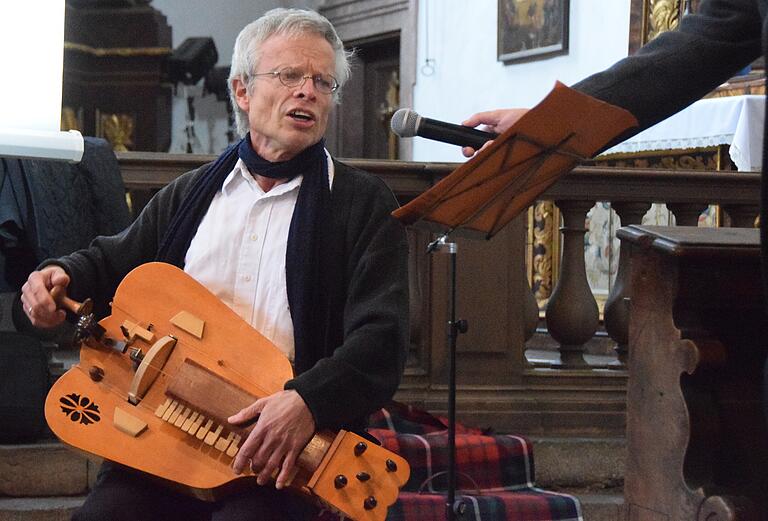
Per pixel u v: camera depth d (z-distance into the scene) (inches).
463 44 561.6
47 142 121.9
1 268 225.6
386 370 127.2
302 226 132.9
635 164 399.5
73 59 673.0
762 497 141.3
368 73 674.8
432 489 207.2
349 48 671.8
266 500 124.8
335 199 135.0
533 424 237.9
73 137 123.0
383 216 134.7
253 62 134.8
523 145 124.8
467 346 240.1
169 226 139.6
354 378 124.1
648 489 145.3
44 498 209.2
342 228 134.1
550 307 256.7
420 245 241.1
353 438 122.8
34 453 208.8
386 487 121.4
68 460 210.2
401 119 135.6
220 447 124.6
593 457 230.4
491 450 211.6
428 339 240.7
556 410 239.9
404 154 625.3
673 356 141.5
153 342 131.2
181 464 125.0
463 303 240.4
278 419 120.0
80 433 127.0
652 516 144.5
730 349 146.3
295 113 133.3
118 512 126.3
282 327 133.9
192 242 137.7
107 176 225.8
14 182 218.5
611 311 259.8
